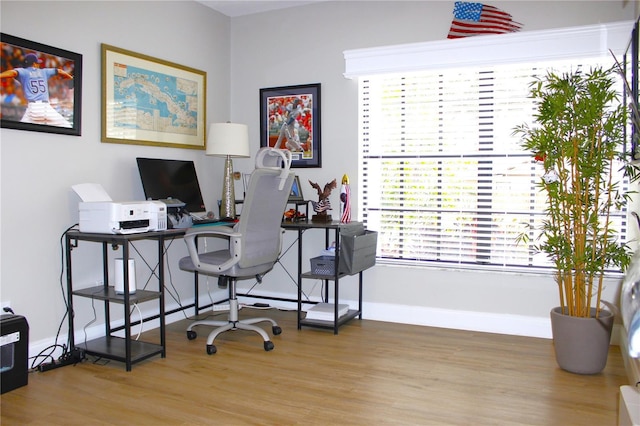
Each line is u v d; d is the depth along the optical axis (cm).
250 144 429
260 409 224
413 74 370
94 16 310
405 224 378
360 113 388
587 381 256
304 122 404
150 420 213
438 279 363
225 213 376
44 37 280
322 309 360
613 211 315
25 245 273
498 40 335
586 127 250
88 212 278
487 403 230
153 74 353
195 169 396
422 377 262
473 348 311
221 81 425
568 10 322
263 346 314
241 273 302
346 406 227
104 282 313
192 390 245
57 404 229
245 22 428
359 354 299
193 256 306
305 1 396
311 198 404
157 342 321
